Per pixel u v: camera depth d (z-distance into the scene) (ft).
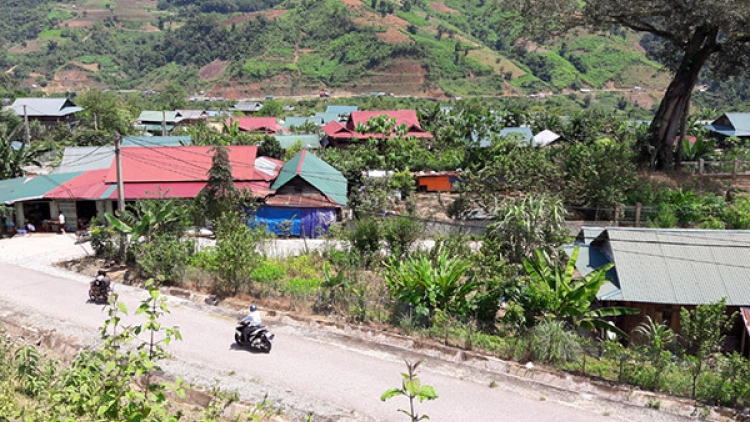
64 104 299.79
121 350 55.67
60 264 92.12
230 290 75.72
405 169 144.56
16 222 118.01
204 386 49.34
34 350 43.32
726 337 66.74
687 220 107.96
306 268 85.51
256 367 54.70
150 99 526.16
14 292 77.30
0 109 241.35
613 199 112.88
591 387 52.13
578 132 197.98
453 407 48.11
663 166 136.56
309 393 49.80
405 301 69.15
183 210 95.86
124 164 124.77
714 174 134.31
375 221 95.61
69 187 120.37
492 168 120.98
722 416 47.37
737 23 105.29
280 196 116.37
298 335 63.00
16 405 35.60
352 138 195.72
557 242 80.79
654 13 116.06
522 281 70.74
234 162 125.70
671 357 57.26
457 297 68.95
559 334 58.59
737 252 71.51
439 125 214.28
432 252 84.74
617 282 70.54
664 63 141.28
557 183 116.16
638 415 47.34
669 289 67.97
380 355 58.44
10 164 142.00
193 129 192.03
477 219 115.75
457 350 58.65
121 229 88.28
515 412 47.57
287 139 191.31
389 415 46.47
